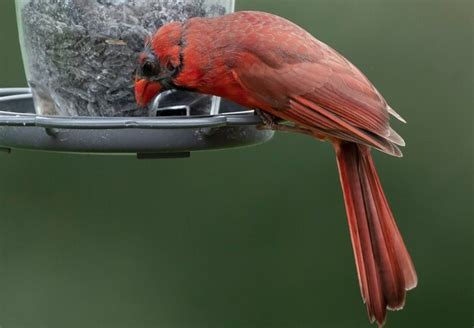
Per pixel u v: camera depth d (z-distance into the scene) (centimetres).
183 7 906
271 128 862
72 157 1228
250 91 840
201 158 1226
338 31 1257
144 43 898
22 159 1230
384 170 1235
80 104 918
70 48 905
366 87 852
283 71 835
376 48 1257
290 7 1248
